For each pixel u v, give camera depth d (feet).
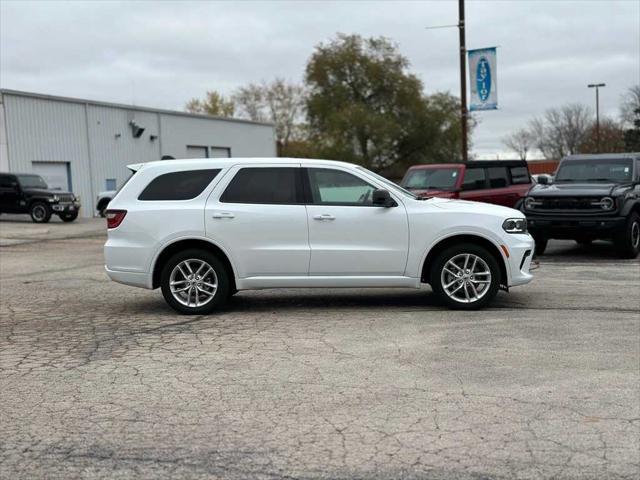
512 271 27.17
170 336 23.61
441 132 214.07
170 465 13.26
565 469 12.92
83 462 13.44
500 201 51.26
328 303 29.37
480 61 70.28
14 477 12.81
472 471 12.87
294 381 18.33
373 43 220.02
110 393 17.57
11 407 16.60
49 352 21.68
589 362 19.72
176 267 27.09
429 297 30.42
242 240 26.81
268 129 175.11
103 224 89.51
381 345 21.90
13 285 36.60
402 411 16.01
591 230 42.45
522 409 16.03
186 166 27.61
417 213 26.89
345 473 12.84
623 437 14.37
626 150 228.22
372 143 212.02
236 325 25.21
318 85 222.69
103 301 31.04
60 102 112.16
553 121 272.51
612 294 30.45
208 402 16.79
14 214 98.89
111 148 123.44
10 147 102.89
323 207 26.91
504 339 22.44
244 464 13.28
